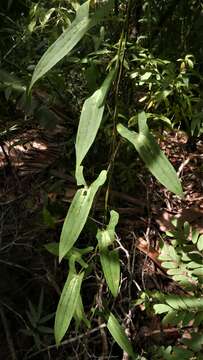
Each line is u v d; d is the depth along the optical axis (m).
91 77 0.63
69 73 0.96
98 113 0.44
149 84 0.83
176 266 0.69
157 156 0.47
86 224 0.58
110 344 0.74
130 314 0.74
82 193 0.47
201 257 0.70
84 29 0.43
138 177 0.94
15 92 0.86
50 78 0.83
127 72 0.80
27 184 0.95
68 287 0.51
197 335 0.63
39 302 0.75
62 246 0.46
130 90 0.84
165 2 1.02
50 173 0.96
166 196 1.00
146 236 0.87
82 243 0.82
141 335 0.77
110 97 0.77
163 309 0.65
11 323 0.79
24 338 0.78
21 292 0.81
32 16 0.84
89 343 0.75
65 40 0.43
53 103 0.95
